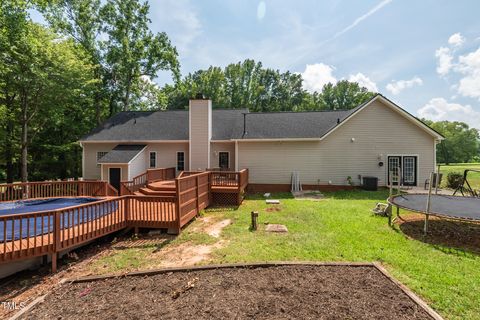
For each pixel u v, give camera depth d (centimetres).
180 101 3978
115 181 1436
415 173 1401
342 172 1433
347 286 361
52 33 1532
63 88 1547
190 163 1516
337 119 1591
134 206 712
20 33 1341
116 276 412
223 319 289
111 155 1482
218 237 640
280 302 321
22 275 488
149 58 2441
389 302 321
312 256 495
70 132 2305
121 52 2270
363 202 1066
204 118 1516
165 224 696
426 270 429
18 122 1695
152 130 1695
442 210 674
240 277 394
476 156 5928
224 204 1075
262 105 4694
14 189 991
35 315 313
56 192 1071
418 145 1395
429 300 339
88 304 333
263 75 4706
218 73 4078
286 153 1454
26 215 482
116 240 661
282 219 791
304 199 1167
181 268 429
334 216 816
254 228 699
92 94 2178
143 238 670
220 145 1570
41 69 1460
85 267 504
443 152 5938
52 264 501
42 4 1484
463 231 661
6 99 1602
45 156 2253
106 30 2286
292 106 4819
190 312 304
